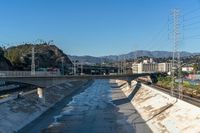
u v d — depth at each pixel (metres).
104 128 118.38
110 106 176.12
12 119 122.25
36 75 189.25
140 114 147.88
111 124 125.50
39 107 159.75
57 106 177.25
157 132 109.88
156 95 170.75
